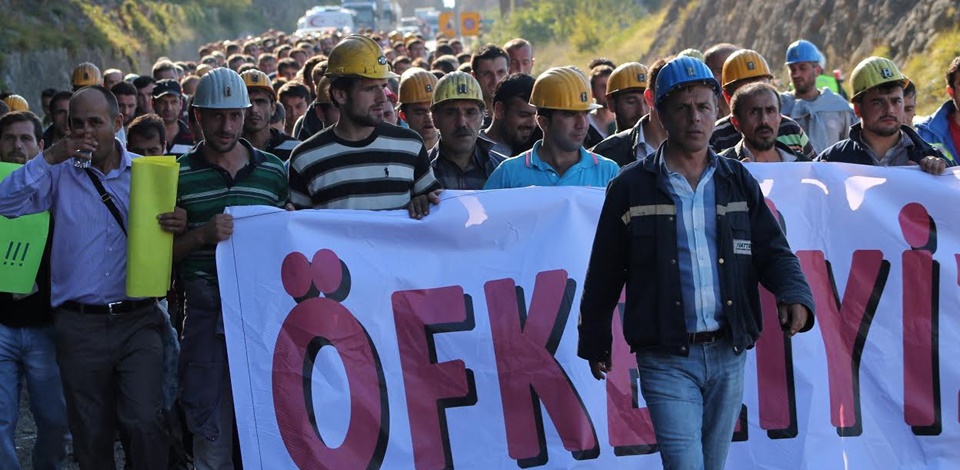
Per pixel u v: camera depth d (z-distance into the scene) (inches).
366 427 241.3
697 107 202.2
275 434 239.1
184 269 245.6
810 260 260.1
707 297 203.6
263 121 352.5
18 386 267.3
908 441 256.1
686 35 1471.5
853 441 254.8
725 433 210.7
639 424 247.4
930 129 326.3
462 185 310.5
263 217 240.7
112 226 246.5
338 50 244.8
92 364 246.7
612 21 1930.4
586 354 213.8
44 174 240.5
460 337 245.9
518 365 246.7
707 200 205.6
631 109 344.2
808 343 255.1
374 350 243.0
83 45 1412.4
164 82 453.4
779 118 296.4
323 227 242.5
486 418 245.6
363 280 243.1
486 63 422.9
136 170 234.5
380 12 3314.5
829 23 1086.4
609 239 208.8
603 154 311.6
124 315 246.8
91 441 251.1
